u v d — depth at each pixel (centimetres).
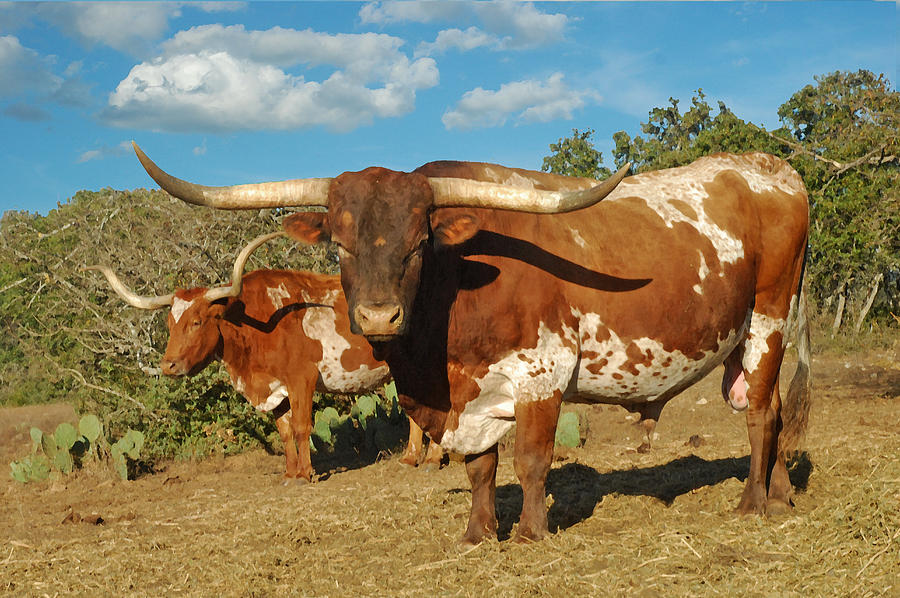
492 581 392
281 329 793
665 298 461
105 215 1253
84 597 427
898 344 1638
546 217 452
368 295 368
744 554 407
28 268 1434
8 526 631
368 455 948
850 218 1367
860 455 615
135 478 862
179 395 970
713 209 504
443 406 449
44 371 1358
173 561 482
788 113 2512
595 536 456
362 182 387
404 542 484
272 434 1009
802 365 546
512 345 430
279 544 508
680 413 1063
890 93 1416
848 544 400
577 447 848
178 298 781
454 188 399
